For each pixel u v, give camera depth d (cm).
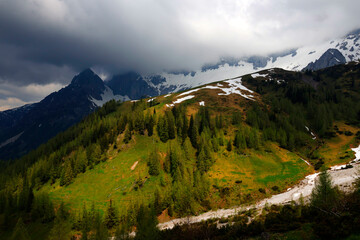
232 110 15800
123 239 4941
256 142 11306
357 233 2603
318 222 3419
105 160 10394
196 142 11062
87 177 9481
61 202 7950
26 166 15650
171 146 10312
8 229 6925
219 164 9925
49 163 11806
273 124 13688
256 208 6419
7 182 11888
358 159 9681
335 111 16100
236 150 10906
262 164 10044
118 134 11931
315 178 8431
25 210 7638
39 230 6756
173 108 14462
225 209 7112
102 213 7169
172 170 9056
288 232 3419
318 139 13262
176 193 7656
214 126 12506
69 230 6525
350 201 3766
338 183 6688
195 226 5519
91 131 14075
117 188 8569
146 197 7925
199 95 19512
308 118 15825
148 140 11262
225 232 4281
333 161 10131
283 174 9206
